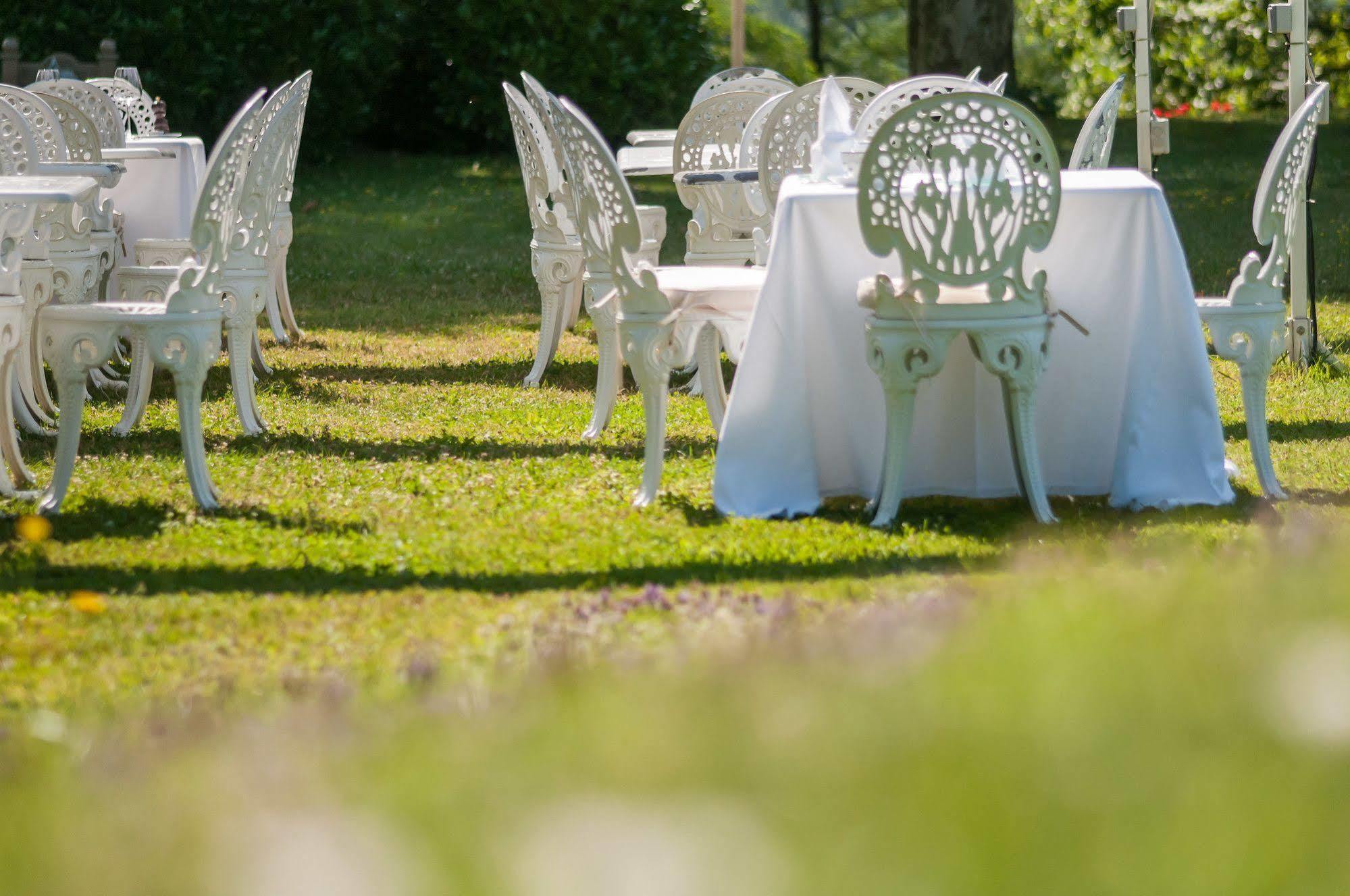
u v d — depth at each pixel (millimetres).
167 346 7320
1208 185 24125
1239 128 30328
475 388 11273
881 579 5988
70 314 7320
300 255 19469
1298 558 4688
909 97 9453
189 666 5102
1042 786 2682
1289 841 2439
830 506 7562
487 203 23828
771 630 4848
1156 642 3549
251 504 7555
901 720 3059
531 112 11039
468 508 7473
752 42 41188
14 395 9305
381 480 8102
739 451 7344
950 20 22250
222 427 9641
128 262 12789
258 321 14844
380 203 23844
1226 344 7473
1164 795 2623
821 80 10016
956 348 7531
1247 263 7426
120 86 15234
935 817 2561
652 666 4078
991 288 6910
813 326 7426
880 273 7371
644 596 5676
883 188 6727
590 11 27594
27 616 5703
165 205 12781
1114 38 32031
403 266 18688
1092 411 7512
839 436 7555
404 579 6219
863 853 2424
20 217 7531
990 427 7605
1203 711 3008
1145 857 2404
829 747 2932
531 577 6203
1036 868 2369
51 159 11281
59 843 2865
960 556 6379
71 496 7719
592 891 2336
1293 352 11383
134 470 8320
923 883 2324
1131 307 7352
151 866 2680
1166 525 6816
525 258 19391
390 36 26391
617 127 28000
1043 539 6695
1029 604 4289
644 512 7355
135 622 5637
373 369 12203
